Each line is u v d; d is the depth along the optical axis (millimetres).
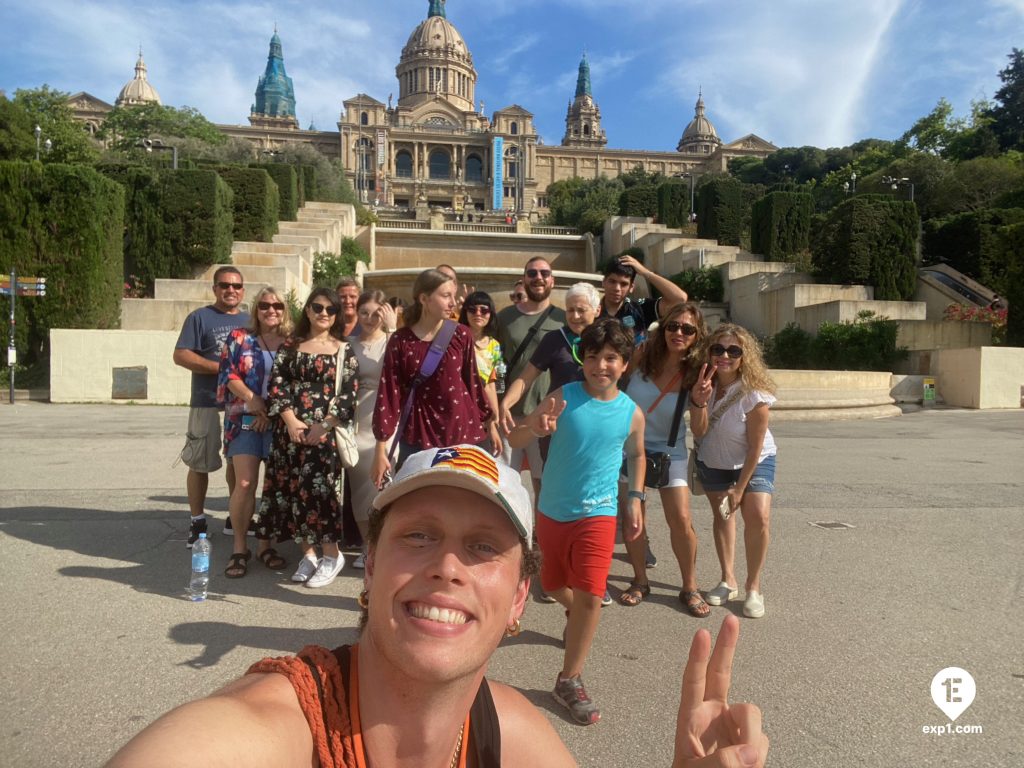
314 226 33969
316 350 4844
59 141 49094
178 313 20141
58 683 3240
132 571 4883
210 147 66312
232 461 5457
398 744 1145
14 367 18938
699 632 1325
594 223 51438
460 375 4395
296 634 3926
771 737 2922
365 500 5191
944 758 2783
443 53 146875
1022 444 12414
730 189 37094
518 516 1205
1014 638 3994
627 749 2859
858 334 21984
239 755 910
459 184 121562
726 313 30234
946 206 45656
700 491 4809
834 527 6453
